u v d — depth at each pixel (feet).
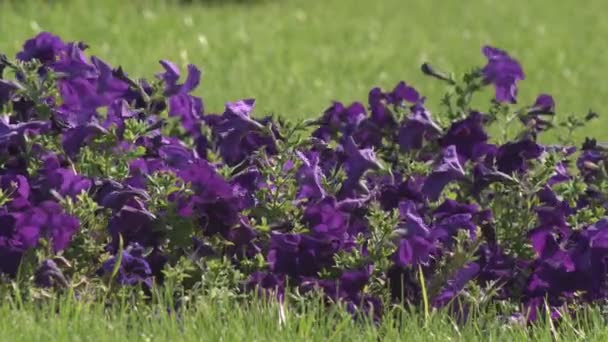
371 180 34.04
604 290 32.45
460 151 34.14
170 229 30.86
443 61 85.05
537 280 32.48
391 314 29.96
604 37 102.73
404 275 31.17
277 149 33.68
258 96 65.46
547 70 84.89
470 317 30.30
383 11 110.22
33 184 31.58
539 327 30.60
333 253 31.58
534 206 33.04
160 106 35.17
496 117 35.53
